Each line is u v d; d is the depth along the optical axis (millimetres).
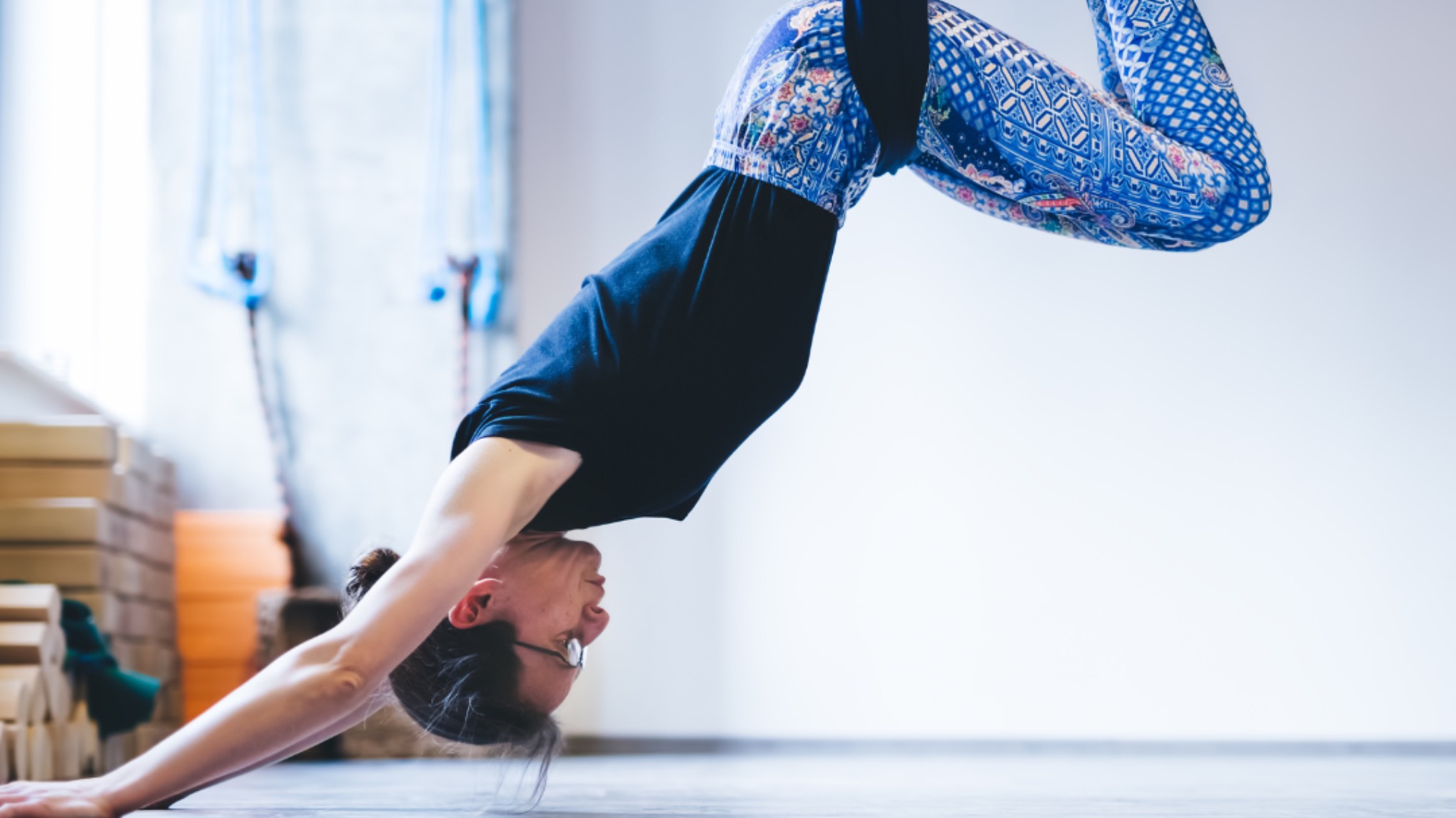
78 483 3465
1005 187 1561
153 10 4484
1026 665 4566
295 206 4500
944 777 2920
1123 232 1627
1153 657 4570
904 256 4711
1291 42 4789
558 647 1609
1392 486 4648
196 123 4484
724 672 4559
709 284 1443
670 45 4766
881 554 4609
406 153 4547
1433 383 4691
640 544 4598
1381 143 4766
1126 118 1540
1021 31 4730
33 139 4465
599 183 4699
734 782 2703
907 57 1462
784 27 1518
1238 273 4719
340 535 4395
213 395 4410
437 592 1275
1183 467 4648
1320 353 4695
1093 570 4605
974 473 4641
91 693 2959
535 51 4723
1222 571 4609
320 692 1225
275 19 4543
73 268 4449
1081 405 4668
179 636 4242
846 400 4660
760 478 4633
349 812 1723
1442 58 4789
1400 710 4547
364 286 4496
